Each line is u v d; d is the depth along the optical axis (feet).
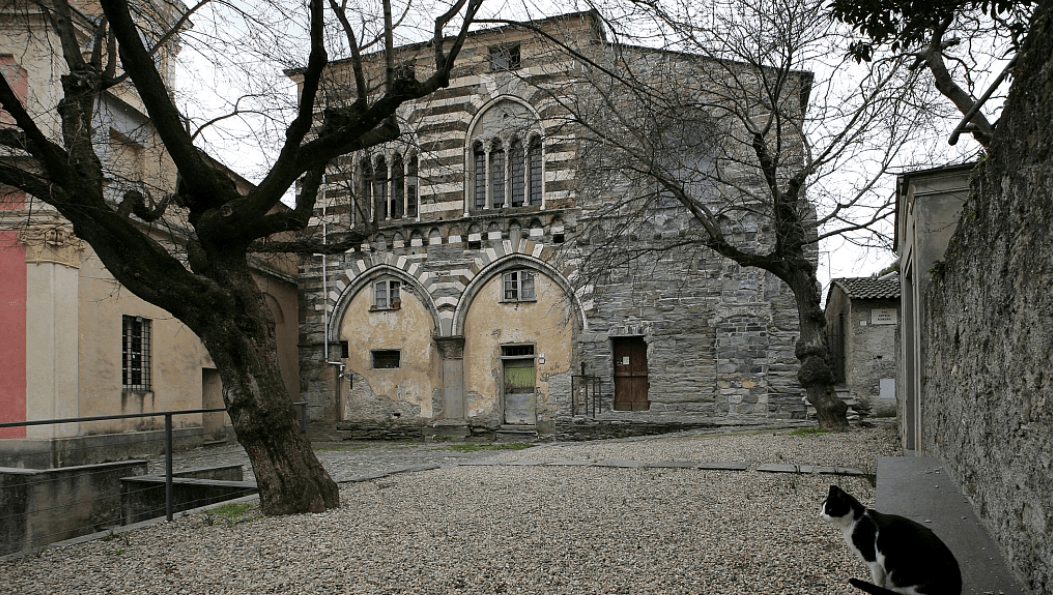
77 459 57.11
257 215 29.53
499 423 80.23
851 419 63.52
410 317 84.02
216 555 23.15
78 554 24.39
